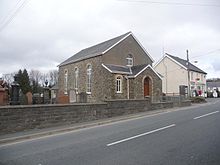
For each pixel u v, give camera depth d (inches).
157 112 776.3
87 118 611.8
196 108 891.4
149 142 341.4
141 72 1147.9
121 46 1243.8
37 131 479.5
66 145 351.3
